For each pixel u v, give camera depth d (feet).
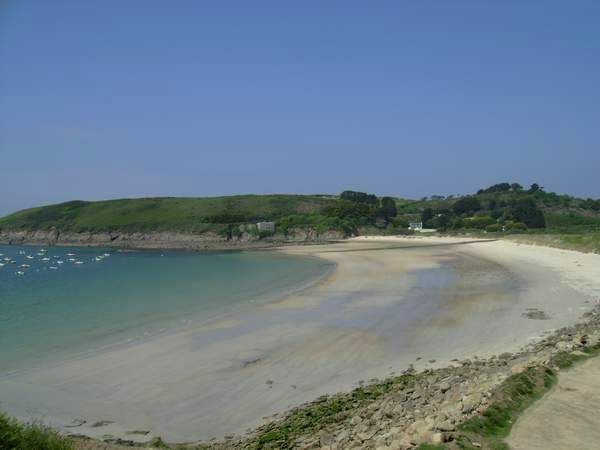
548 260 150.61
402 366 55.57
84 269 197.06
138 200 495.82
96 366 59.57
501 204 447.01
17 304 104.68
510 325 70.38
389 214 414.62
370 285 116.88
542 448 28.02
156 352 65.00
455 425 30.68
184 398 49.26
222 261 217.77
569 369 41.11
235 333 73.97
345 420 39.32
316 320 80.59
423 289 107.04
